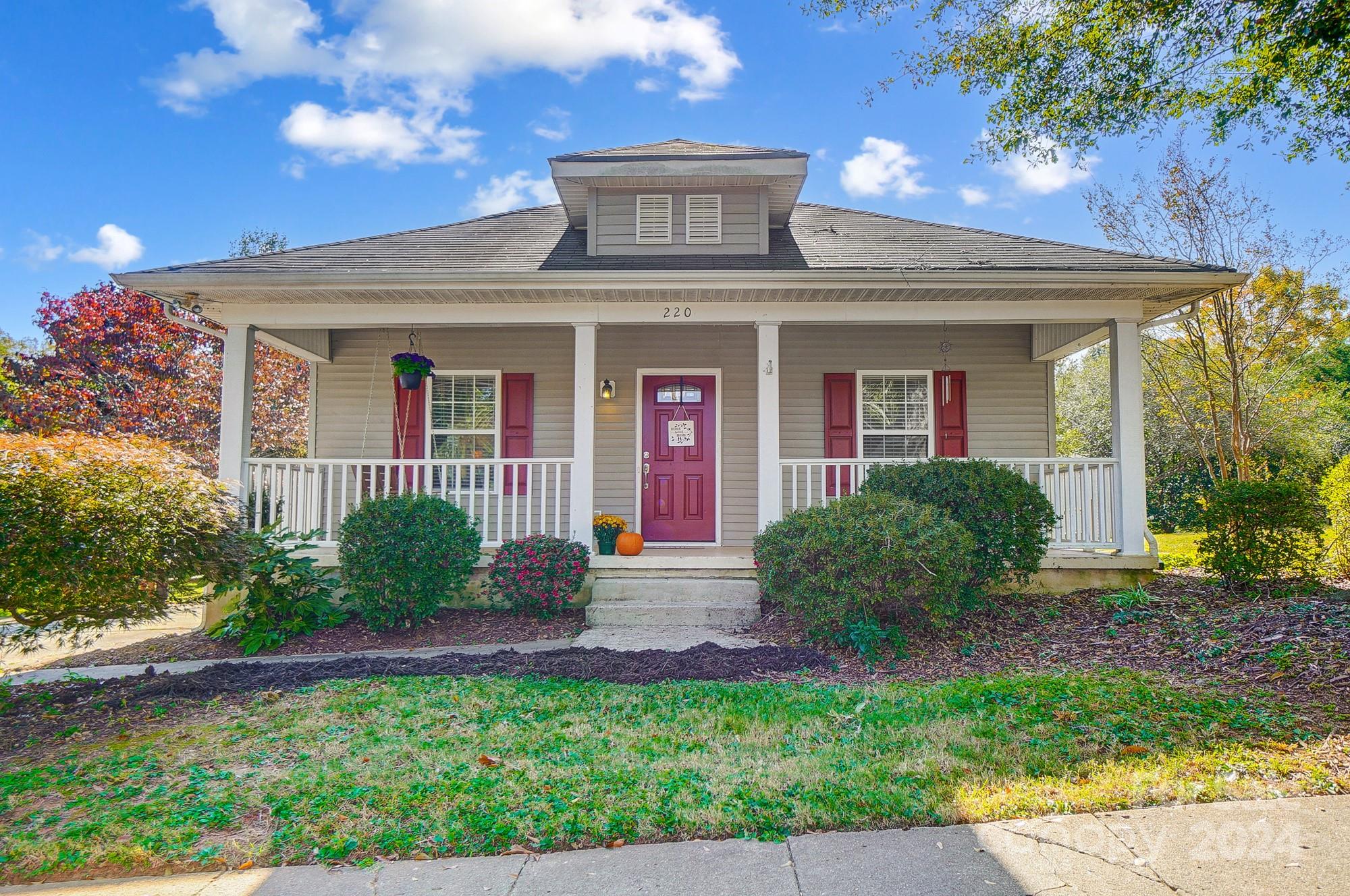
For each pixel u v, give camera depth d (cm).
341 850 280
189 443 1368
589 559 728
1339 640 500
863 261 778
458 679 509
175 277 692
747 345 966
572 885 258
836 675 523
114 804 323
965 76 721
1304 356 1530
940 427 950
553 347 968
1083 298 748
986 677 507
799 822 297
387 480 753
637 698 462
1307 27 566
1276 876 253
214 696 483
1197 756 352
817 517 601
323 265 761
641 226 861
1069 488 769
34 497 425
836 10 721
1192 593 682
